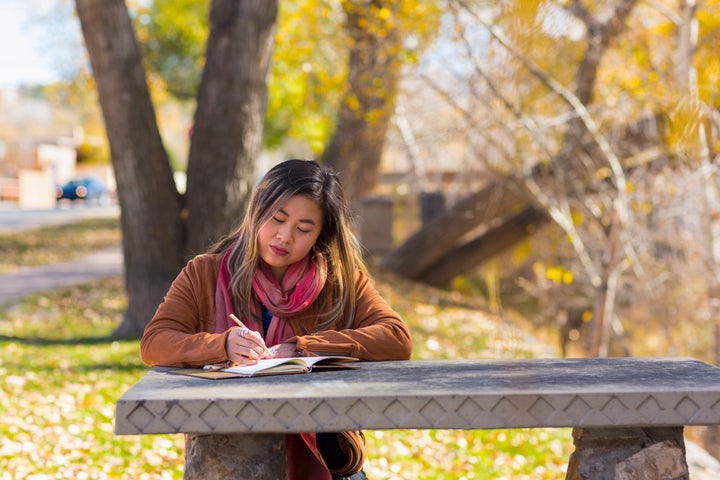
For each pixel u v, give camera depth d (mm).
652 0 12078
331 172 3285
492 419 2434
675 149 10336
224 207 10602
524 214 17703
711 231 10617
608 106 12141
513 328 12320
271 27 10641
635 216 12281
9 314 13219
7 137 63219
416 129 14898
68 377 8688
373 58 14125
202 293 3217
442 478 6062
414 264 19125
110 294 15539
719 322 11008
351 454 3115
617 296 13938
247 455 2639
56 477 5312
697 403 2473
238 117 10547
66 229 28578
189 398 2389
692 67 9625
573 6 10555
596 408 2451
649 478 2703
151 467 5730
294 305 3143
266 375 2777
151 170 10711
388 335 3148
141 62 10695
